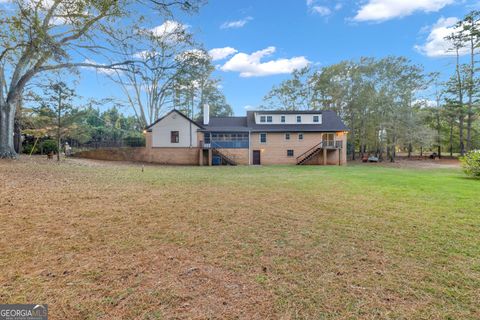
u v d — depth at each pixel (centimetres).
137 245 342
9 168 1100
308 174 1391
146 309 206
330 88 3309
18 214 473
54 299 218
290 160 2638
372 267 285
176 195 700
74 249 324
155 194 708
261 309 208
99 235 377
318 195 724
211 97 3694
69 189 742
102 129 4097
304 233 399
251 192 768
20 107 1919
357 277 262
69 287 237
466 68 2967
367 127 3086
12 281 244
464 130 3431
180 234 388
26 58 1339
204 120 2756
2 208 510
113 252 317
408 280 256
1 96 1371
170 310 205
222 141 2569
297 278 259
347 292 234
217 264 289
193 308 209
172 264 288
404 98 2870
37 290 230
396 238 378
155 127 2494
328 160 2648
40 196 632
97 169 1396
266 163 2631
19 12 1012
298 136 2636
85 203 577
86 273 263
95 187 793
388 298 225
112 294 227
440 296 228
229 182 1002
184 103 3366
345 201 643
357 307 212
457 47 2945
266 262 295
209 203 605
